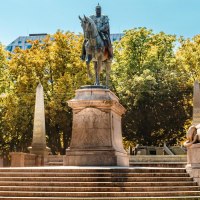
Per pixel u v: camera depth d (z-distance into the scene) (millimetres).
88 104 23141
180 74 46812
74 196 15953
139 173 18062
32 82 43250
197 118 37438
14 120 42594
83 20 23922
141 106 45688
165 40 50344
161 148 43188
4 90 45938
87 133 22969
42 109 33656
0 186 16938
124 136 46719
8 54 46969
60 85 42500
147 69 45719
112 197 15750
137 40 48719
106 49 24531
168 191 16688
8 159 46000
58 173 17891
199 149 18547
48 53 44469
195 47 48312
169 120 45906
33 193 16094
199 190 17172
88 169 18234
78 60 44031
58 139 44281
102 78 45375
